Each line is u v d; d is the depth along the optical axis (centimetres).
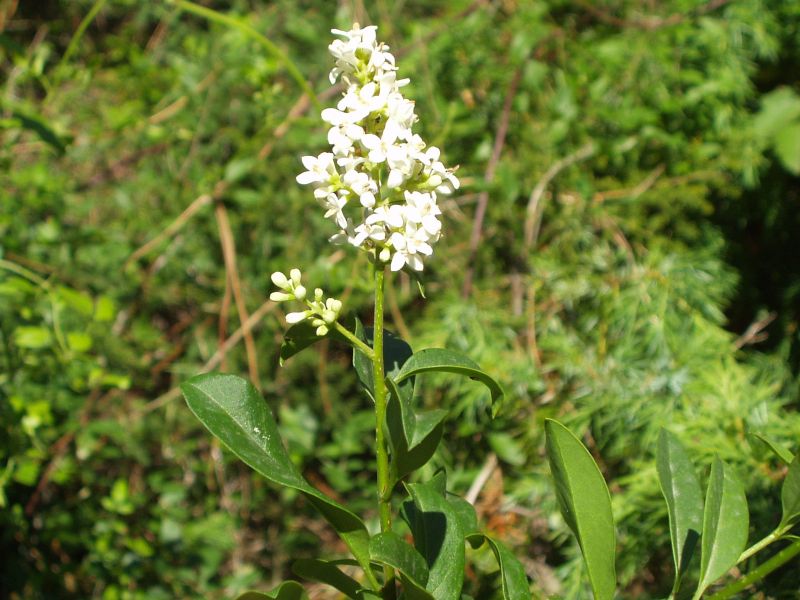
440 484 17
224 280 33
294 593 15
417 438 14
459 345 30
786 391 31
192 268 34
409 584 14
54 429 31
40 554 32
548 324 30
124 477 34
